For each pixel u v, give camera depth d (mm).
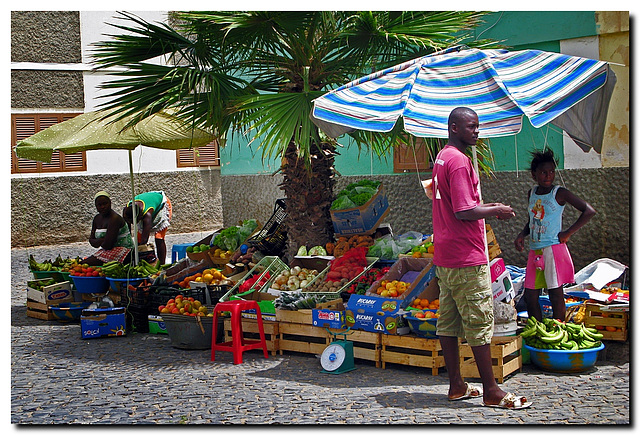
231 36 7137
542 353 5484
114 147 8172
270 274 7273
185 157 17359
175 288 7508
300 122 6359
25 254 14359
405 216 10016
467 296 4629
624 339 5898
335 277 6633
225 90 6988
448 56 5441
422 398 4984
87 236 16109
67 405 5191
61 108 15906
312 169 7828
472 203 4523
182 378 5801
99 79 16203
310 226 7859
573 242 7887
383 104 5145
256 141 12836
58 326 8172
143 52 7254
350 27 7371
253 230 8984
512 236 8656
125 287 8078
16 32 15422
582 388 5074
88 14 16000
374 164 10477
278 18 6785
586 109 5793
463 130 4711
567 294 6621
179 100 6820
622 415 4477
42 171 15594
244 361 6281
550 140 8141
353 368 5859
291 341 6391
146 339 7359
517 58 5375
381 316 5781
